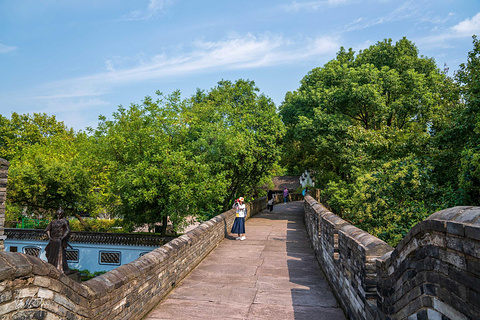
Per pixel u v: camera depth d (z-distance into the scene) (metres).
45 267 3.67
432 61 30.25
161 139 20.66
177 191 18.59
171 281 7.91
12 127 53.75
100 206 29.56
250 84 32.78
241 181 22.69
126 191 20.09
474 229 2.39
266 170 22.86
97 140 21.67
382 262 4.27
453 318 2.74
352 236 6.13
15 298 3.31
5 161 9.94
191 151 20.69
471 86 12.57
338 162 29.14
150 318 6.26
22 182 26.53
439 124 15.05
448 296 2.82
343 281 6.63
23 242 27.73
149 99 21.94
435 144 13.30
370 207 10.97
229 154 19.80
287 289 7.93
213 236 12.48
